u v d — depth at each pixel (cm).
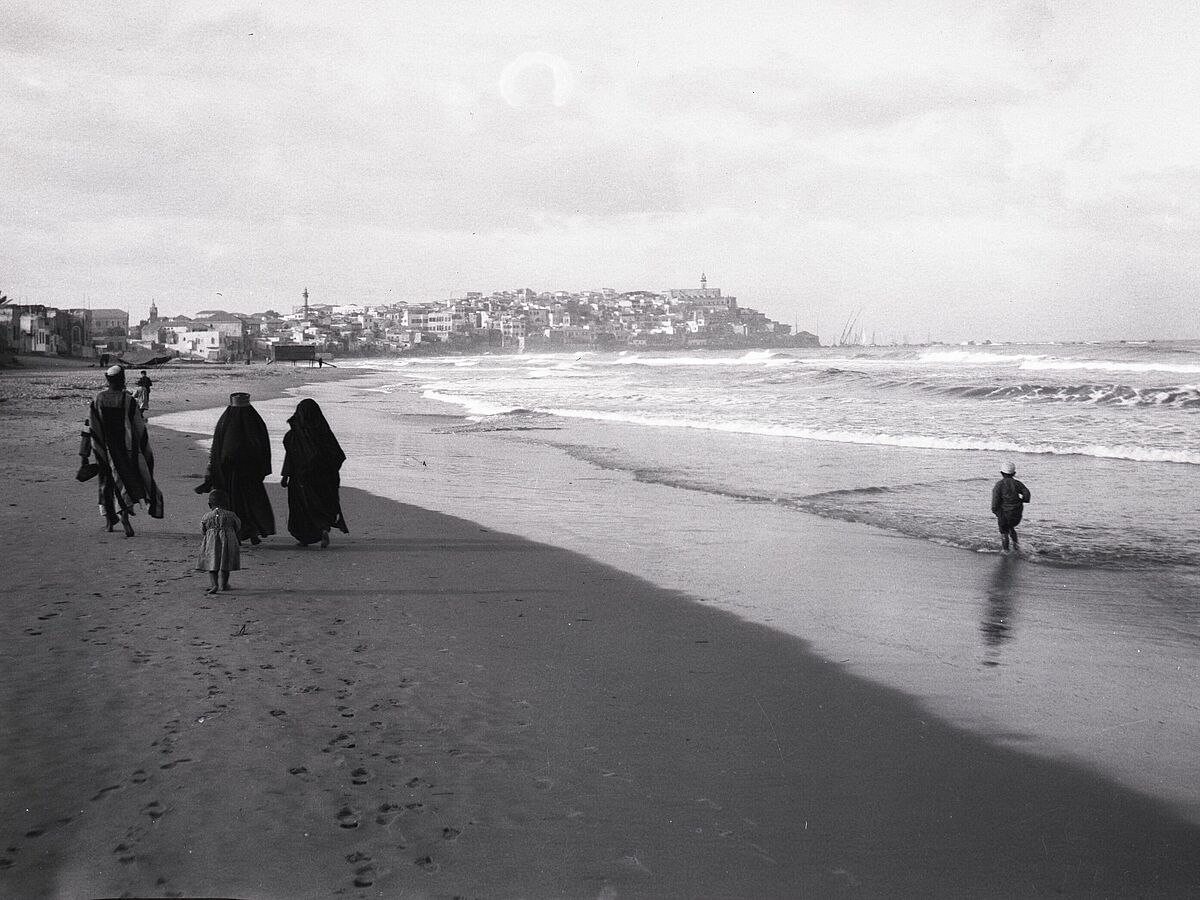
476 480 1712
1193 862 386
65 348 12488
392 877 356
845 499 1481
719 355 18225
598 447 2333
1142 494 1495
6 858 362
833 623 769
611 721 531
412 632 700
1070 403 3584
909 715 557
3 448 1972
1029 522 1266
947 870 376
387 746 480
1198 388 3738
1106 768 482
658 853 382
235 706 525
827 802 436
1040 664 664
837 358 12306
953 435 2458
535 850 381
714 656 670
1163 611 816
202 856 366
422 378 9275
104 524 1108
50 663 593
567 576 927
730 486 1634
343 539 1102
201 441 2233
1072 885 366
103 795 414
